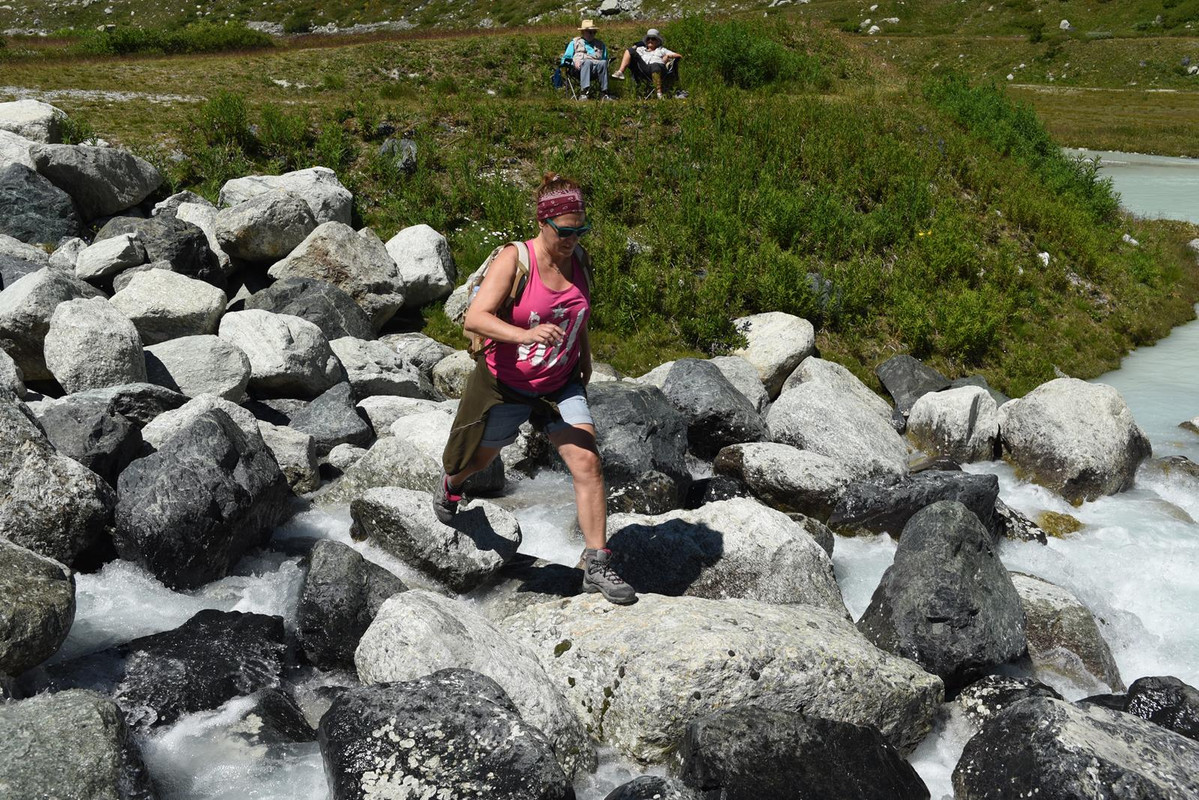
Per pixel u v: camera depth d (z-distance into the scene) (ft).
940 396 33.88
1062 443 30.37
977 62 173.17
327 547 18.78
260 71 65.41
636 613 17.35
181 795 14.08
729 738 14.65
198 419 21.18
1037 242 54.08
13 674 14.97
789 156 53.47
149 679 15.90
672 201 47.80
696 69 71.26
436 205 45.83
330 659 17.89
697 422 30.40
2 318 27.96
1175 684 17.93
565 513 24.97
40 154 38.70
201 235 36.83
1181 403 40.47
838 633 17.89
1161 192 83.66
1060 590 21.81
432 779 13.25
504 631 17.84
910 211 50.47
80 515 19.34
